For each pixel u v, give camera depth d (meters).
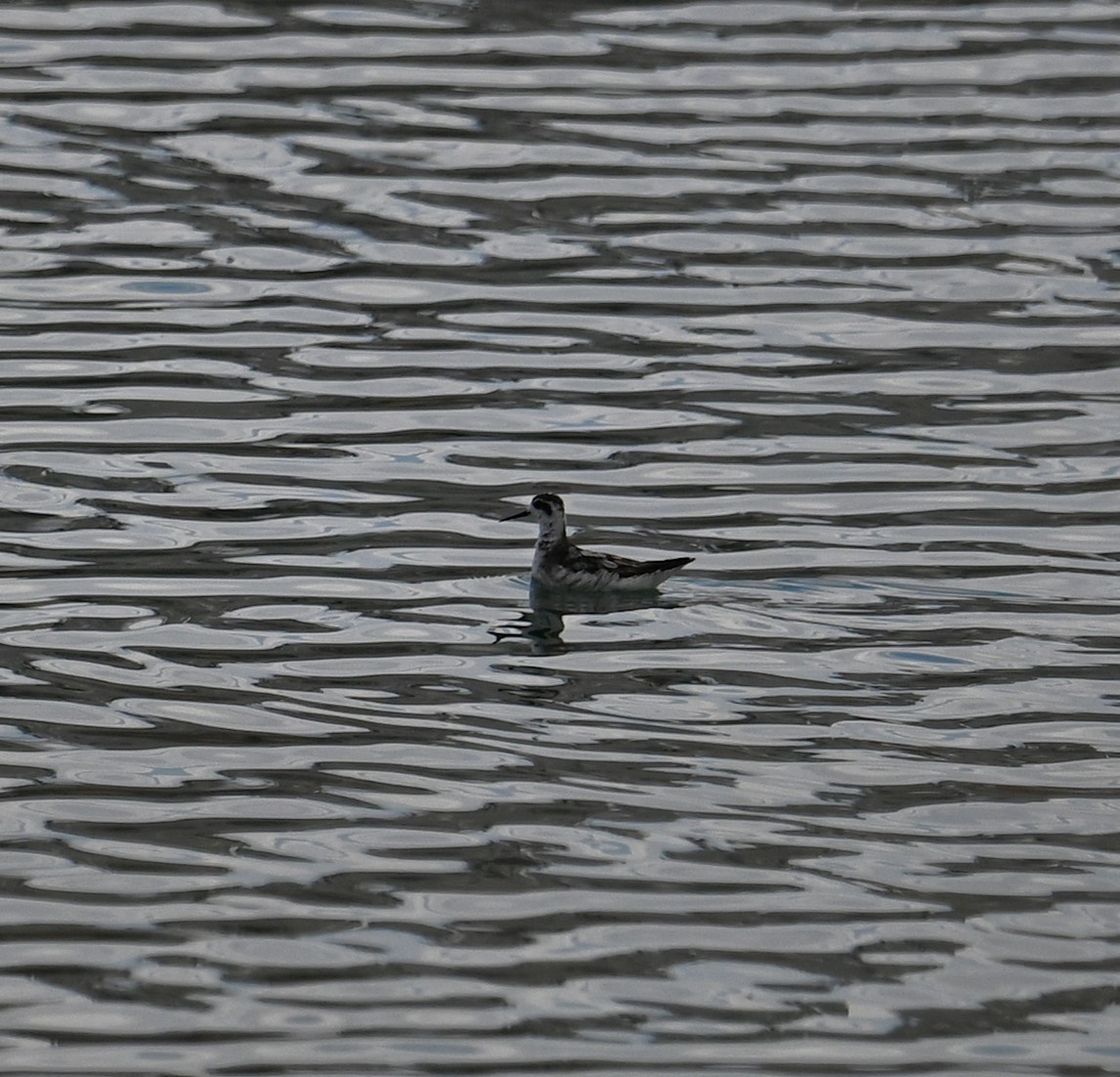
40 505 24.66
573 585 22.97
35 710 20.20
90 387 27.86
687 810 18.75
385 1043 15.40
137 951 16.45
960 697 20.89
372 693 20.80
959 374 29.05
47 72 37.81
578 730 20.16
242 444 26.52
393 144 35.66
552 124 36.59
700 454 26.59
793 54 40.00
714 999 16.03
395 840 18.14
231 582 23.05
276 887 17.38
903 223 33.69
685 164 35.34
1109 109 37.84
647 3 42.31
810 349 29.70
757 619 22.56
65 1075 14.90
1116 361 29.48
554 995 16.03
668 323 30.39
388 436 26.86
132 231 32.56
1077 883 17.70
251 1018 15.65
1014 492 25.77
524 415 27.53
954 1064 15.27
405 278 31.50
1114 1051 15.49
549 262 32.12
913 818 18.70
